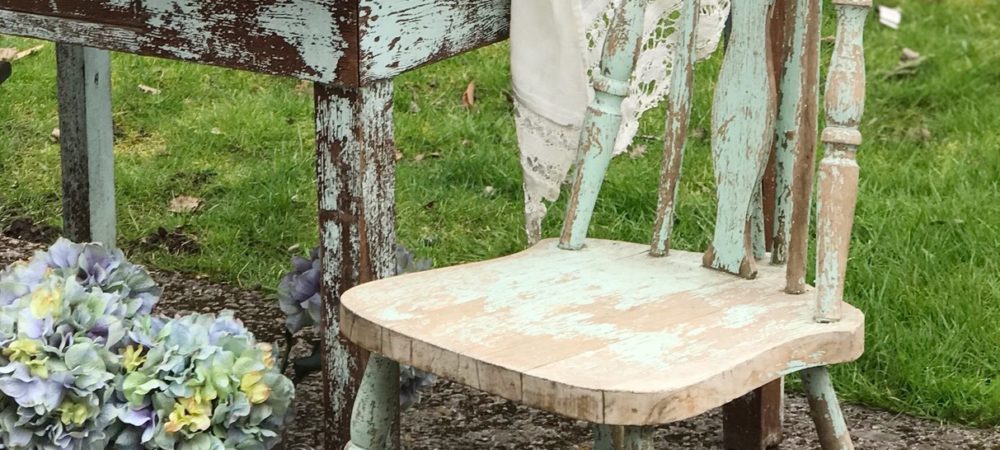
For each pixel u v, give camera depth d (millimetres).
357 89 1801
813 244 3188
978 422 2543
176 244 3383
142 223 3482
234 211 3521
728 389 1533
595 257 1964
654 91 2236
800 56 1844
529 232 2184
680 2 2203
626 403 1458
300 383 2641
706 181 3652
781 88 1907
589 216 2002
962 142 3938
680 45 1951
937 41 4746
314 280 2246
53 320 1907
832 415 1757
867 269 3020
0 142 3873
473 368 1559
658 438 2486
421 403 2592
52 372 1857
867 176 3635
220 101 4191
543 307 1737
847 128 1710
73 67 2852
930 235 3236
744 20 1890
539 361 1549
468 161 3750
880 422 2545
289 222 3471
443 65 4438
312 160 3809
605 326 1670
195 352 1913
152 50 1930
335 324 1936
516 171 3717
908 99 4246
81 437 1861
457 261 3258
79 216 2973
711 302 1775
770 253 2021
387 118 1872
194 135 3961
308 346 2873
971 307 2859
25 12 2047
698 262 1953
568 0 2049
